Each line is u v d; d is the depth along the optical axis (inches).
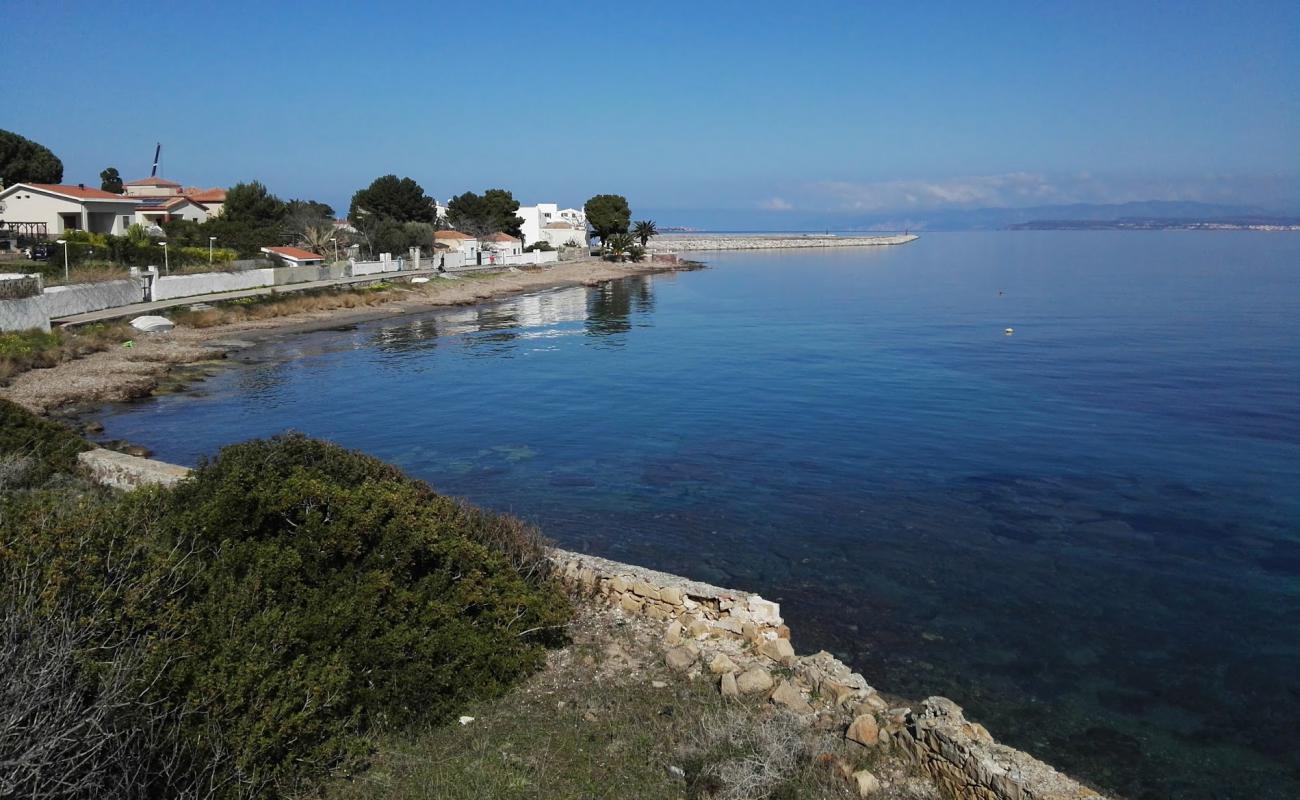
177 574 350.9
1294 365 1739.7
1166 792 414.3
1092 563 717.9
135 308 2181.3
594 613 499.8
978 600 641.0
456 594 424.2
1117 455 1073.5
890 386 1569.9
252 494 418.9
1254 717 484.1
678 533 789.2
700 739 347.9
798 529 801.6
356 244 4008.4
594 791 316.8
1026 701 498.0
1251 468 1008.9
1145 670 537.3
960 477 979.9
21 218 2797.7
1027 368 1753.2
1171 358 1859.0
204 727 286.8
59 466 752.3
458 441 1170.0
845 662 540.7
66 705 242.5
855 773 328.2
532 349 2117.4
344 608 370.3
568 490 932.0
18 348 1569.9
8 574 307.6
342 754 327.0
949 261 6894.7
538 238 6314.0
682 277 5064.0
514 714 379.6
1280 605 636.1
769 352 2041.1
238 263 2970.0
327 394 1520.7
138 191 4429.1
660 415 1336.1
